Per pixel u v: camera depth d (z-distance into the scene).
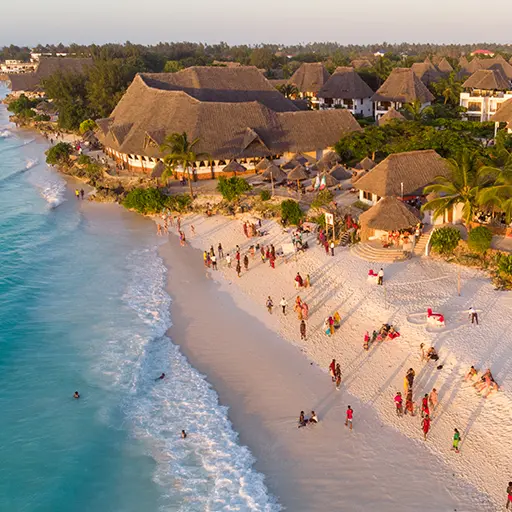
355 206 53.59
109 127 85.62
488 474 23.53
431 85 108.06
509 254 39.12
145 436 27.61
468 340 32.19
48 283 46.97
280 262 47.16
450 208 46.50
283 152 72.19
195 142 64.81
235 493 23.64
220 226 58.09
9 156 111.00
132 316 40.31
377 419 27.58
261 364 33.19
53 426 28.62
